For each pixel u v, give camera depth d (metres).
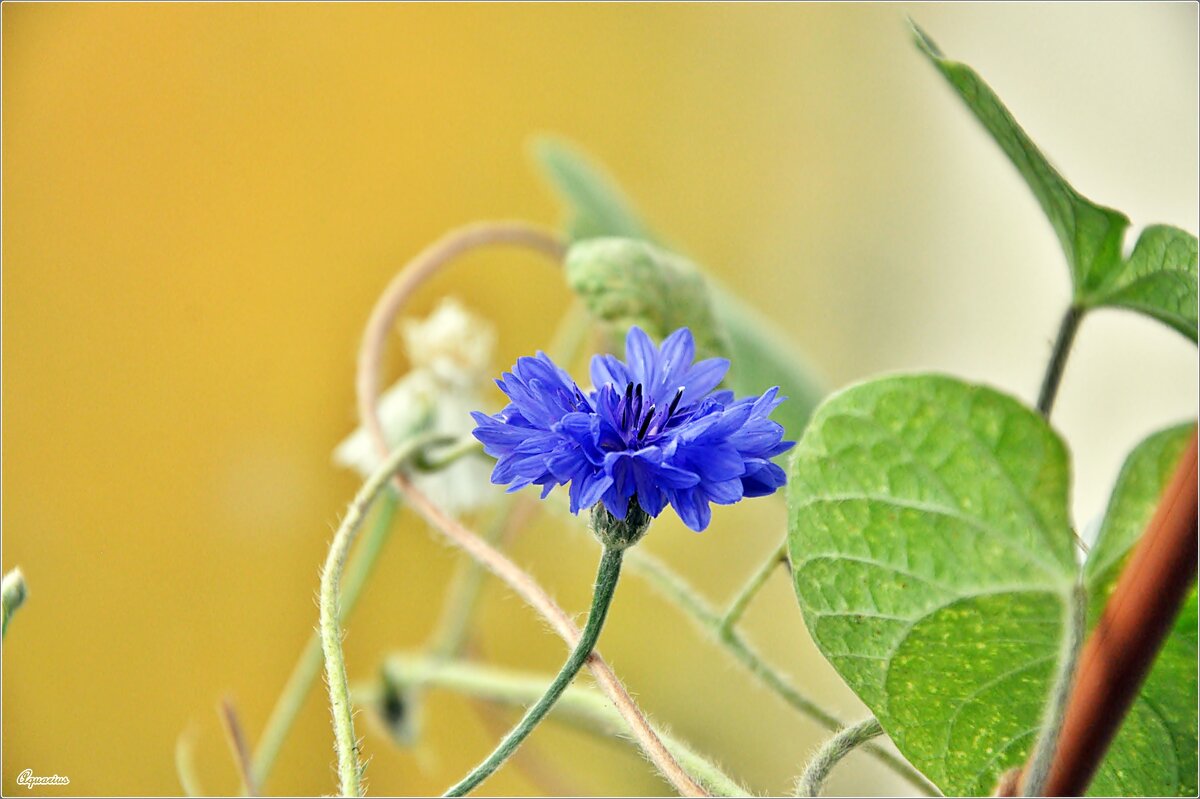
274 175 1.05
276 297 1.05
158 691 0.98
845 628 0.47
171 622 1.00
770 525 0.95
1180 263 0.48
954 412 0.46
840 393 0.47
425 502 0.52
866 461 0.47
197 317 1.04
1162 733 0.47
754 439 0.47
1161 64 0.88
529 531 0.88
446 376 0.64
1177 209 0.86
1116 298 0.49
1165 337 0.83
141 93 1.02
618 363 0.49
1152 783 0.48
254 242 1.05
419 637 0.98
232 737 0.54
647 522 0.47
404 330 0.66
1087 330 0.84
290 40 1.05
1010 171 1.05
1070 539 0.46
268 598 1.01
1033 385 0.98
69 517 1.00
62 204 1.02
